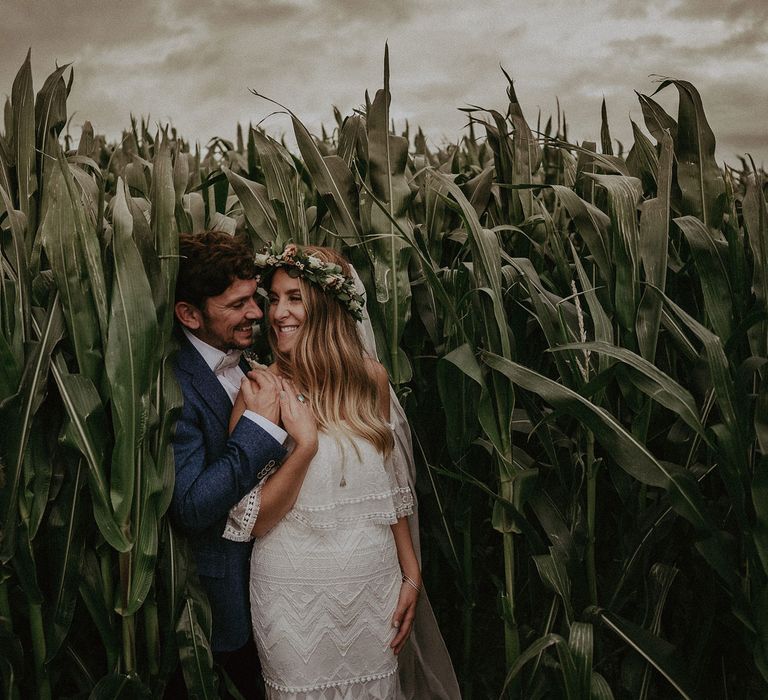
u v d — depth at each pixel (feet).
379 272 6.95
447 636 8.40
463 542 7.38
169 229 5.61
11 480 5.06
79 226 5.21
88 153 9.02
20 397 5.08
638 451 5.49
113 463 5.24
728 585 5.68
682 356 6.68
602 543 8.01
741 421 5.51
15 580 5.82
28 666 5.86
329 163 7.00
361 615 5.78
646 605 6.31
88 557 5.57
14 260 5.52
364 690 5.90
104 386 5.34
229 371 6.30
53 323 5.22
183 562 5.71
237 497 5.47
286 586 5.68
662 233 6.05
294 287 5.98
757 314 5.63
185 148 12.45
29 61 5.82
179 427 5.67
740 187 9.59
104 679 5.45
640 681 6.14
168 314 5.57
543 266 7.93
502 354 6.13
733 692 6.83
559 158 10.00
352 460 5.78
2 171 6.03
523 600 7.93
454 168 10.50
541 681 6.19
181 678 6.23
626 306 6.03
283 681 5.77
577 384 6.00
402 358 7.09
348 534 5.76
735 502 5.39
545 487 6.90
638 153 7.78
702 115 6.78
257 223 7.30
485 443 6.51
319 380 5.91
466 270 6.68
